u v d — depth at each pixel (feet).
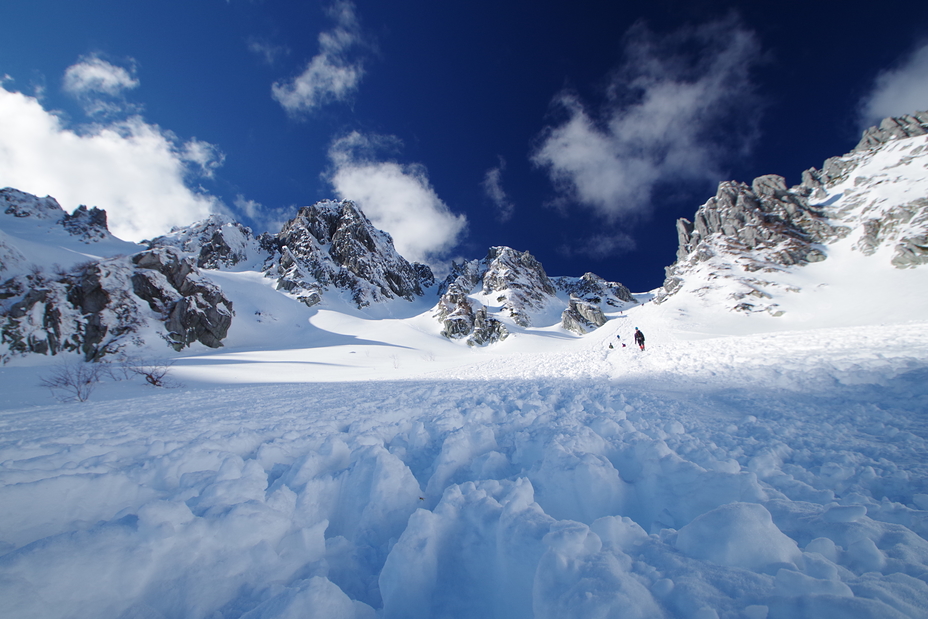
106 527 6.61
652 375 32.22
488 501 8.38
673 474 8.94
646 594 5.07
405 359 146.51
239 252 335.67
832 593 4.74
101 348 127.95
